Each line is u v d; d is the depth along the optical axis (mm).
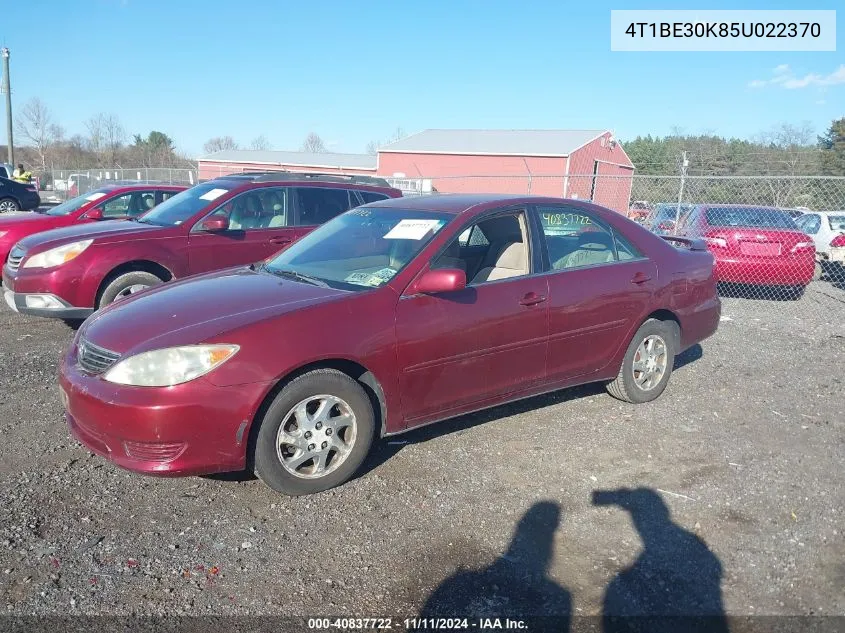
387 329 3877
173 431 3344
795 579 3096
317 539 3363
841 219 14148
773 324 8641
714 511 3676
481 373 4324
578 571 3141
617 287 4941
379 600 2924
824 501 3795
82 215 10227
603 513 3645
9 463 4102
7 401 5109
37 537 3328
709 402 5410
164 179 35594
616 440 4605
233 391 3424
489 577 3084
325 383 3689
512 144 36562
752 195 15516
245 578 3053
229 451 3477
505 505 3715
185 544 3303
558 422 4922
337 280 4277
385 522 3527
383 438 4508
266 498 3754
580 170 34969
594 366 4953
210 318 3660
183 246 7211
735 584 3061
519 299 4418
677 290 5344
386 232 4547
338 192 8305
